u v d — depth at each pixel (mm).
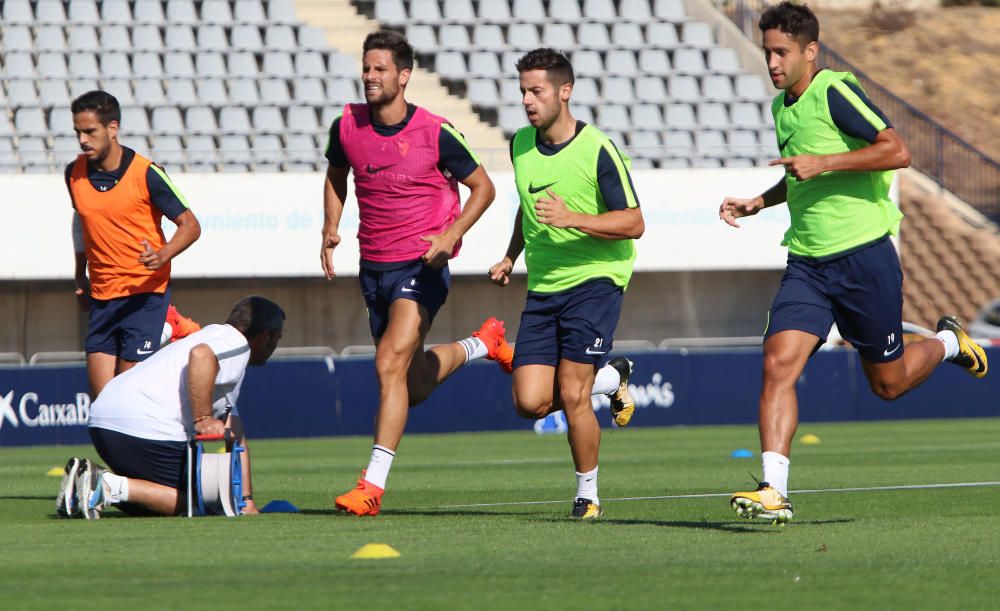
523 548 19250
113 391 24250
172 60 81938
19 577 16562
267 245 70188
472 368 64375
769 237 74938
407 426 63312
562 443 54938
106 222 27562
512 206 72375
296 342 75375
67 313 72875
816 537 20547
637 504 27422
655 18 93812
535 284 23703
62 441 59594
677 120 87625
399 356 24516
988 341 76062
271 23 85750
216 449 48688
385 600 14727
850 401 69188
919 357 24250
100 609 14211
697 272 80562
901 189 96875
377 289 25219
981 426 64000
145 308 27875
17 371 59219
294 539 20484
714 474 37094
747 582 15977
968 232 95812
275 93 81875
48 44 81312
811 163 20578
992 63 126250
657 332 80312
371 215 24969
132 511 24797
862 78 109938
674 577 16375
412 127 24594
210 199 69625
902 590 15398
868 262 21594
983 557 18188
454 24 89188
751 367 68125
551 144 23453
